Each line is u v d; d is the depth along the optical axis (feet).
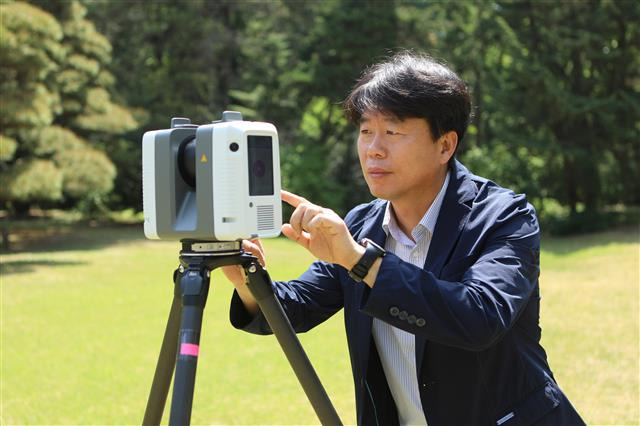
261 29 81.61
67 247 56.29
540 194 70.18
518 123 68.33
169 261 47.91
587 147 67.36
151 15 75.72
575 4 64.80
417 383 5.72
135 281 38.78
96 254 51.65
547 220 69.46
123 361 21.40
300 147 74.69
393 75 5.23
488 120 76.13
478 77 75.72
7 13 43.78
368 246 4.79
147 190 5.27
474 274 5.05
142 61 78.13
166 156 5.15
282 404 16.87
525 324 5.56
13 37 43.01
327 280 6.47
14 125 45.96
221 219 4.91
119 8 73.87
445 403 5.46
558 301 31.24
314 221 4.76
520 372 5.46
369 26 70.23
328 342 23.54
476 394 5.41
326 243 4.89
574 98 63.36
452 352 5.40
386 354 5.91
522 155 70.69
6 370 20.26
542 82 64.03
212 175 4.92
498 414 5.43
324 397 5.36
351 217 6.59
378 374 6.00
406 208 5.80
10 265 44.78
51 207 85.20
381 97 5.17
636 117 65.87
